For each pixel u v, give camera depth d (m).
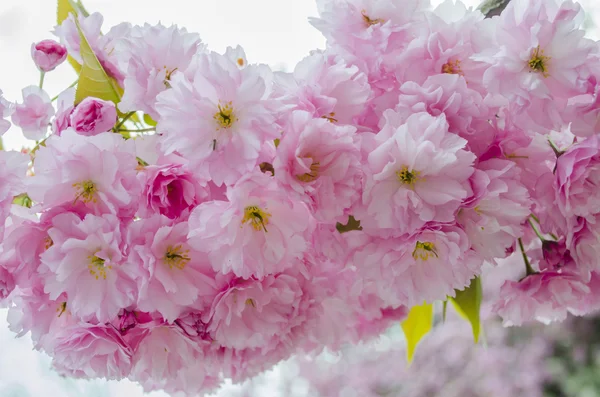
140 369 0.55
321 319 0.61
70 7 0.63
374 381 1.74
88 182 0.52
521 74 0.53
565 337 1.60
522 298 0.60
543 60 0.53
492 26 0.54
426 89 0.53
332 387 1.78
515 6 0.54
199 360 0.55
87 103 0.54
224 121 0.51
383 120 0.53
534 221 0.60
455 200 0.52
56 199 0.52
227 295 0.53
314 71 0.54
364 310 0.63
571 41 0.53
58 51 0.61
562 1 0.54
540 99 0.53
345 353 1.79
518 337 1.65
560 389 1.56
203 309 0.54
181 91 0.51
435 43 0.54
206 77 0.51
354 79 0.54
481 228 0.53
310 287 0.55
